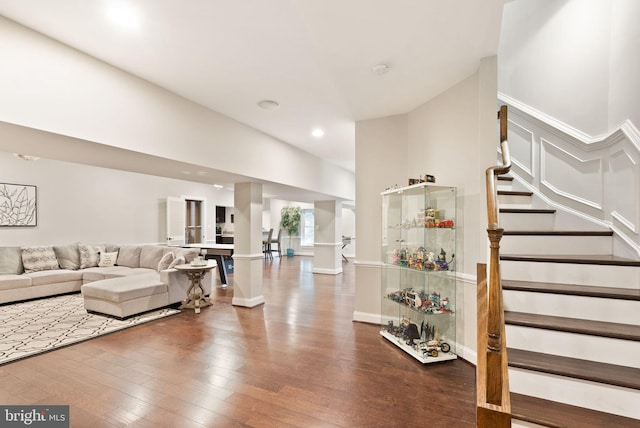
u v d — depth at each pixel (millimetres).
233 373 2684
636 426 1421
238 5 1934
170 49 2439
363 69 2803
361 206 4176
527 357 1764
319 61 2656
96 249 6387
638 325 1788
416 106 3707
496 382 1186
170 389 2422
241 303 4938
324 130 4570
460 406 2201
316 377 2619
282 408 2176
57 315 4348
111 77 2656
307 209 13375
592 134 2590
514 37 3553
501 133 2275
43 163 6160
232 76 2896
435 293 3125
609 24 2451
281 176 5074
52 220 6266
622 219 2229
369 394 2359
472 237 2908
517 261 2248
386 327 3680
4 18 2031
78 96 2418
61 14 2002
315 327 3914
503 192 3104
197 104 3523
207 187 9812
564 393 1605
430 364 2873
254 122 4203
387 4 1943
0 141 2480
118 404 2219
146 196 7973
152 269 5957
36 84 2176
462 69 2822
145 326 3945
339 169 7449
